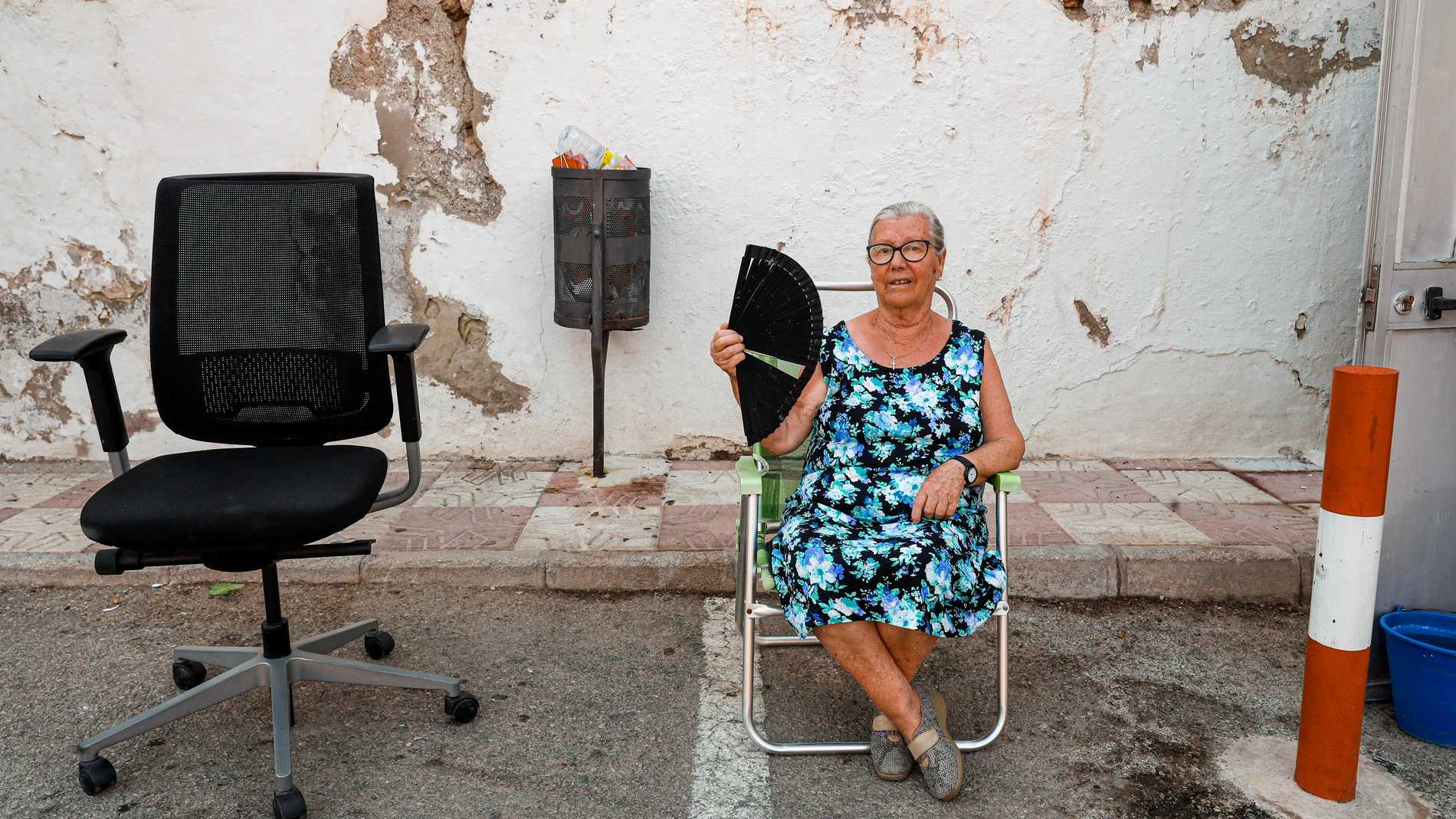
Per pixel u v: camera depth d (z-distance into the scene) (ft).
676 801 7.76
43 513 12.95
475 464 15.11
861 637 7.68
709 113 14.15
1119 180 14.42
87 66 13.65
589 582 11.59
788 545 7.98
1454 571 9.29
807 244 14.58
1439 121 8.62
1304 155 14.37
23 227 14.14
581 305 13.65
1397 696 8.79
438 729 8.71
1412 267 8.71
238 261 8.82
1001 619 8.36
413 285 14.60
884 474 8.48
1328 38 13.99
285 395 8.98
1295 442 15.47
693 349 14.93
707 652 10.20
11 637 10.30
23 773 7.98
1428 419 8.95
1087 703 9.29
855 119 14.19
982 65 14.03
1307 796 7.82
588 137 13.42
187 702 8.08
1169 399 15.24
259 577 11.75
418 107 14.05
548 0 13.78
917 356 8.63
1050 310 14.87
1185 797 7.84
